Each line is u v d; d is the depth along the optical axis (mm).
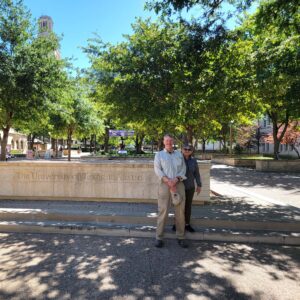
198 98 8609
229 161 25094
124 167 8578
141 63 9281
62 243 5750
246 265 4809
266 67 7906
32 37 10805
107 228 6297
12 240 5922
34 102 10516
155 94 9125
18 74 9719
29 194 8875
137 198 8555
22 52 10062
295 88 8281
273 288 4059
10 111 11109
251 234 6000
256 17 8281
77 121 23969
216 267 4711
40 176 8844
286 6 7562
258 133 37500
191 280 4262
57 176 8805
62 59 11328
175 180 5418
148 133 24484
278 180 14836
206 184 8266
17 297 3773
